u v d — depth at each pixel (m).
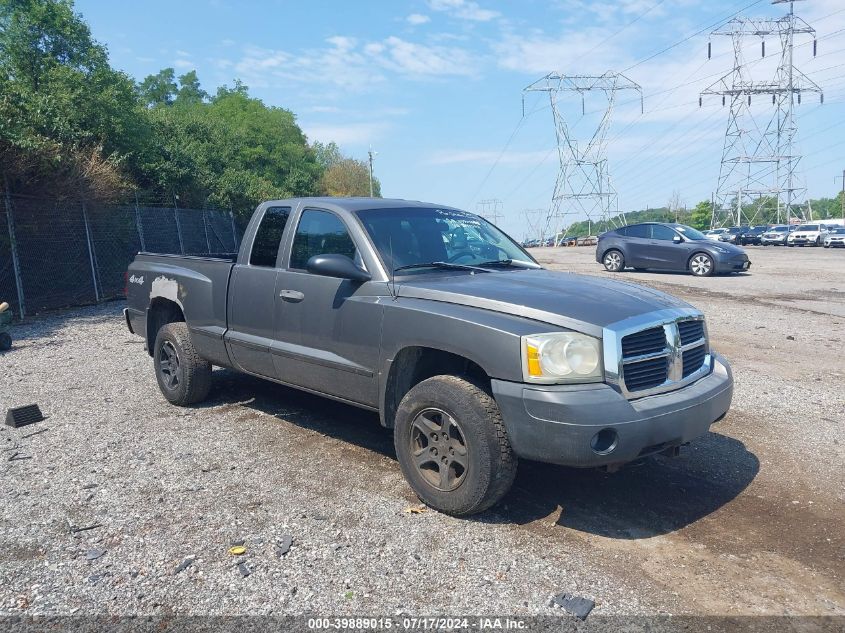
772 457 4.84
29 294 13.03
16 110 13.66
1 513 3.95
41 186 13.66
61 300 13.82
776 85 66.06
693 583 3.18
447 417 3.77
